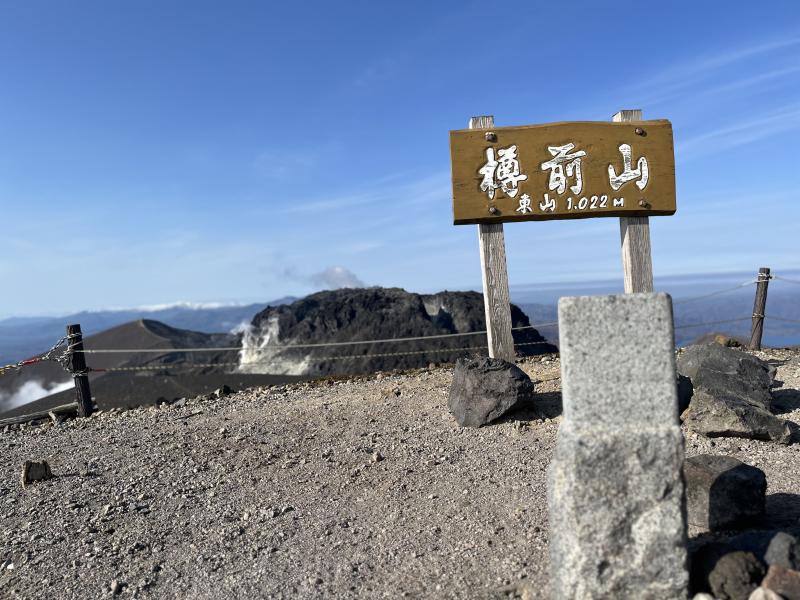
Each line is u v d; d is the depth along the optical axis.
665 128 8.21
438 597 4.03
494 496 5.50
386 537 4.95
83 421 9.33
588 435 3.21
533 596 3.74
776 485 5.26
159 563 4.84
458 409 7.47
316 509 5.59
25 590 4.59
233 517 5.54
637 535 3.15
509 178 8.00
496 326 8.18
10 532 5.46
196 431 8.00
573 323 3.27
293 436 7.55
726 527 4.20
